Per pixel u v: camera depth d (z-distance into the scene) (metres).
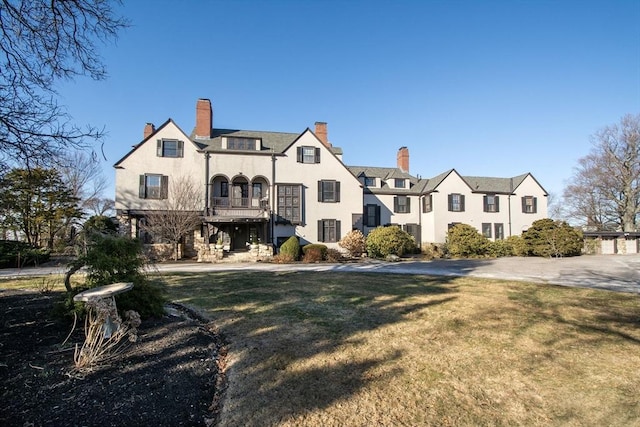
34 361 4.22
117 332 4.73
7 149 6.09
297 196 24.75
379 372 4.55
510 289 10.51
